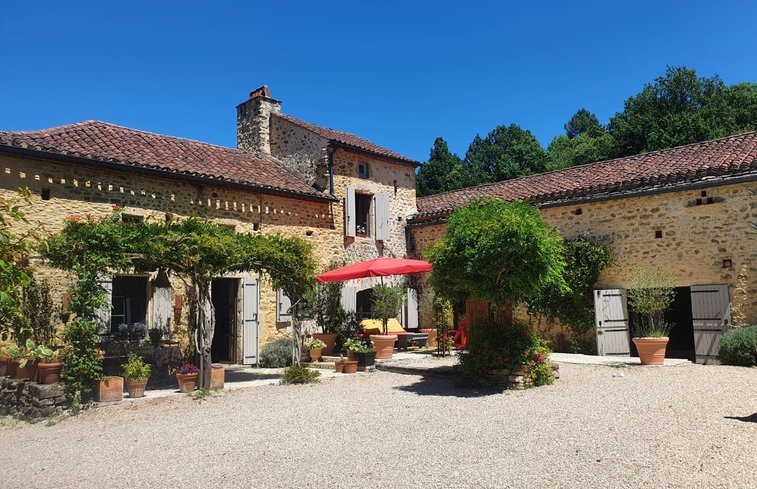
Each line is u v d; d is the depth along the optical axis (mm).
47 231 8836
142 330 10445
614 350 12594
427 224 16938
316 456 5160
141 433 6363
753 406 6746
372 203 16469
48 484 4617
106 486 4504
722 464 4469
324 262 14703
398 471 4605
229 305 13648
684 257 11891
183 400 8320
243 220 12914
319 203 14805
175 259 8688
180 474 4746
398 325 15195
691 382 8672
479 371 9023
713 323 11141
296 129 16125
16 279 3420
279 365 12469
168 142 13508
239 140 17266
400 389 9000
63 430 6688
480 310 9469
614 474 4336
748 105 29984
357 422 6605
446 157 36031
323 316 14312
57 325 9234
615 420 6238
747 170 11016
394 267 11906
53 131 11070
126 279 10906
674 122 26500
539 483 4191
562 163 35625
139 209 11062
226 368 12195
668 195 12242
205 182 12023
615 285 12961
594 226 13398
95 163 10250
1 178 9305
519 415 6703
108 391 8055
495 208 8828
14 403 7836
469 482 4266
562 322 13602
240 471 4766
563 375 9859
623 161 15102
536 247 8156
